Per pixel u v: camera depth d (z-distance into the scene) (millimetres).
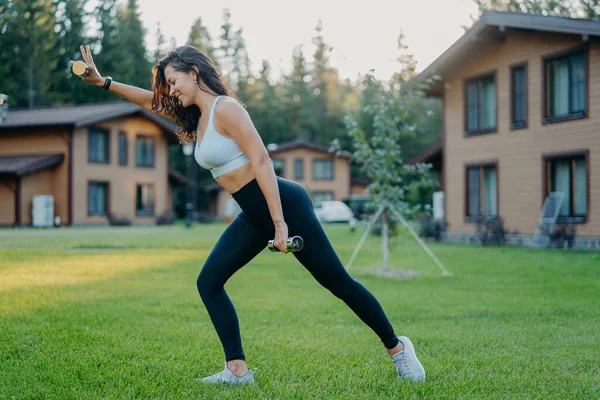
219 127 2906
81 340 4035
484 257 12008
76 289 6629
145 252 12312
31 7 44375
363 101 49531
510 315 5254
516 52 16609
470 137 18203
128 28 54500
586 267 9758
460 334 4395
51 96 45281
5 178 27219
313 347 3936
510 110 16828
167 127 33719
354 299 3051
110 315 5012
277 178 2988
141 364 3418
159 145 34125
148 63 55000
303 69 62625
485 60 17578
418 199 25266
